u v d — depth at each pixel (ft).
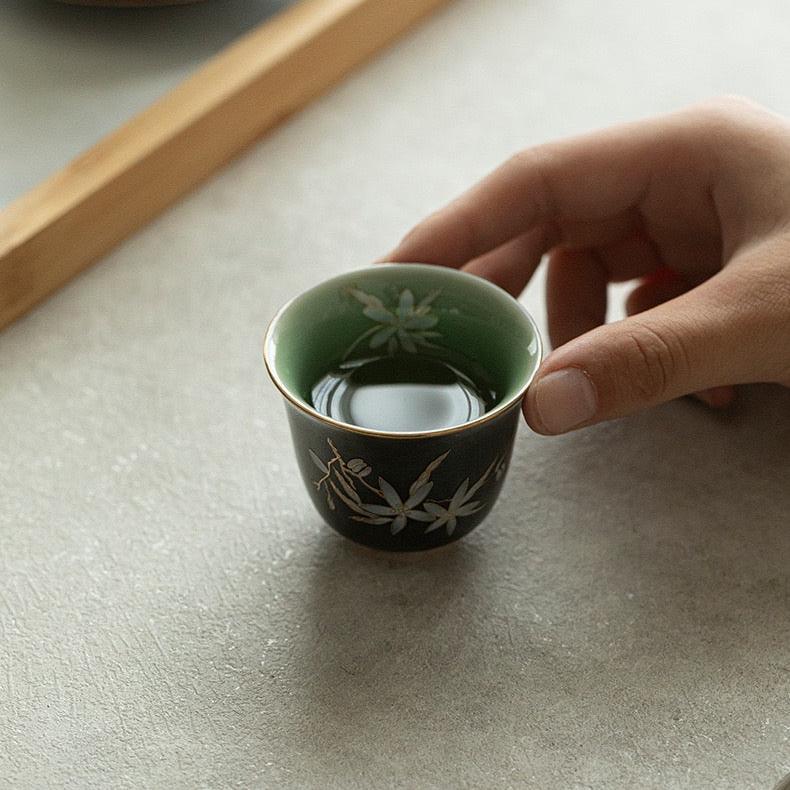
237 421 1.78
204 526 1.68
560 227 1.84
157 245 1.99
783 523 1.68
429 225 1.74
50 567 1.64
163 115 2.02
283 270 1.96
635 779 1.49
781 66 2.27
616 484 1.71
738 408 1.79
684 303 1.58
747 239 1.70
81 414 1.78
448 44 2.31
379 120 2.17
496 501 1.66
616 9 2.38
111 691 1.54
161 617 1.60
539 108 2.19
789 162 1.71
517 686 1.55
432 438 1.49
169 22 2.23
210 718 1.52
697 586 1.63
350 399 1.60
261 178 2.08
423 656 1.57
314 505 1.62
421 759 1.50
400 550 1.60
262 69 2.09
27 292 1.89
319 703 1.53
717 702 1.54
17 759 1.50
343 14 2.18
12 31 2.20
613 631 1.59
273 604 1.61
